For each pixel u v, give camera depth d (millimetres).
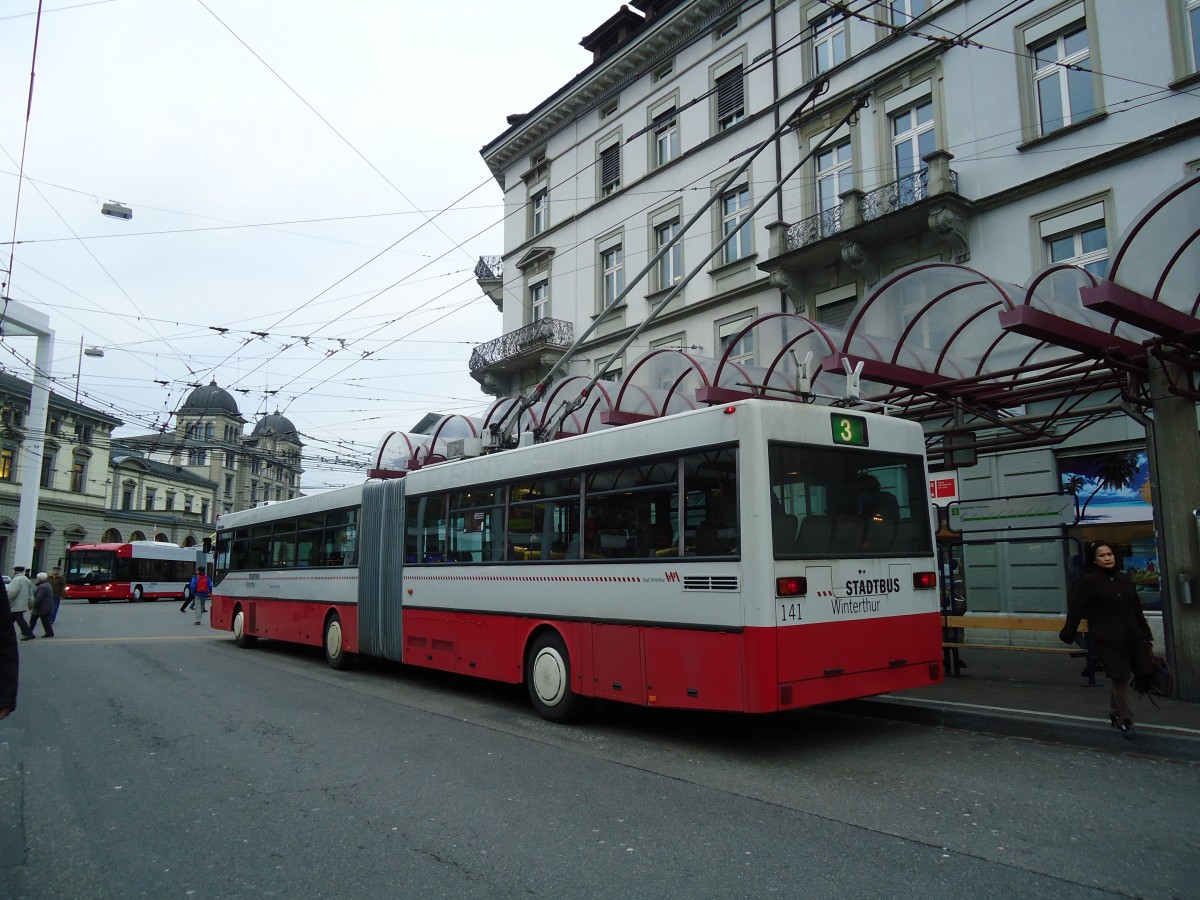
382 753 7094
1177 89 12500
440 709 9297
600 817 5258
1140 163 12789
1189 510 7996
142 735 7898
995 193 14430
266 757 6965
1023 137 14242
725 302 19547
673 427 7367
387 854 4645
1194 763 6340
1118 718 6809
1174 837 4738
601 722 8461
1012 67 14492
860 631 7020
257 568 16156
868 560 7203
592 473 8227
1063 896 3945
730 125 19984
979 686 9375
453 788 5977
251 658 14555
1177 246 7004
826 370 9086
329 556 13461
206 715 8906
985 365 10266
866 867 4340
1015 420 9750
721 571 6715
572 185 24781
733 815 5270
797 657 6531
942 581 10477
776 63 18844
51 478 49750
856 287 16656
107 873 4426
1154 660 7008
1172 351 7930
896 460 7711
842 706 8828
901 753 6938
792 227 17672
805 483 6895
